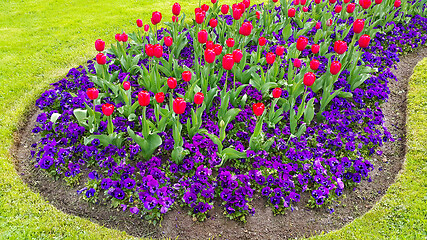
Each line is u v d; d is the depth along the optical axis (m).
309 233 3.80
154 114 4.86
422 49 7.21
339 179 4.11
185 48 6.69
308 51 6.27
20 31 8.31
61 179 4.34
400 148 4.92
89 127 4.63
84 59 7.18
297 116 4.66
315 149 4.61
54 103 5.45
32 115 5.61
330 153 4.56
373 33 6.86
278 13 7.97
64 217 3.85
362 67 5.69
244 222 3.87
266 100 5.48
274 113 4.78
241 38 6.52
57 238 3.62
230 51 5.94
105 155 4.45
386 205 4.03
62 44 7.75
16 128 5.23
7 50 7.38
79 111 4.66
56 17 9.16
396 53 6.80
